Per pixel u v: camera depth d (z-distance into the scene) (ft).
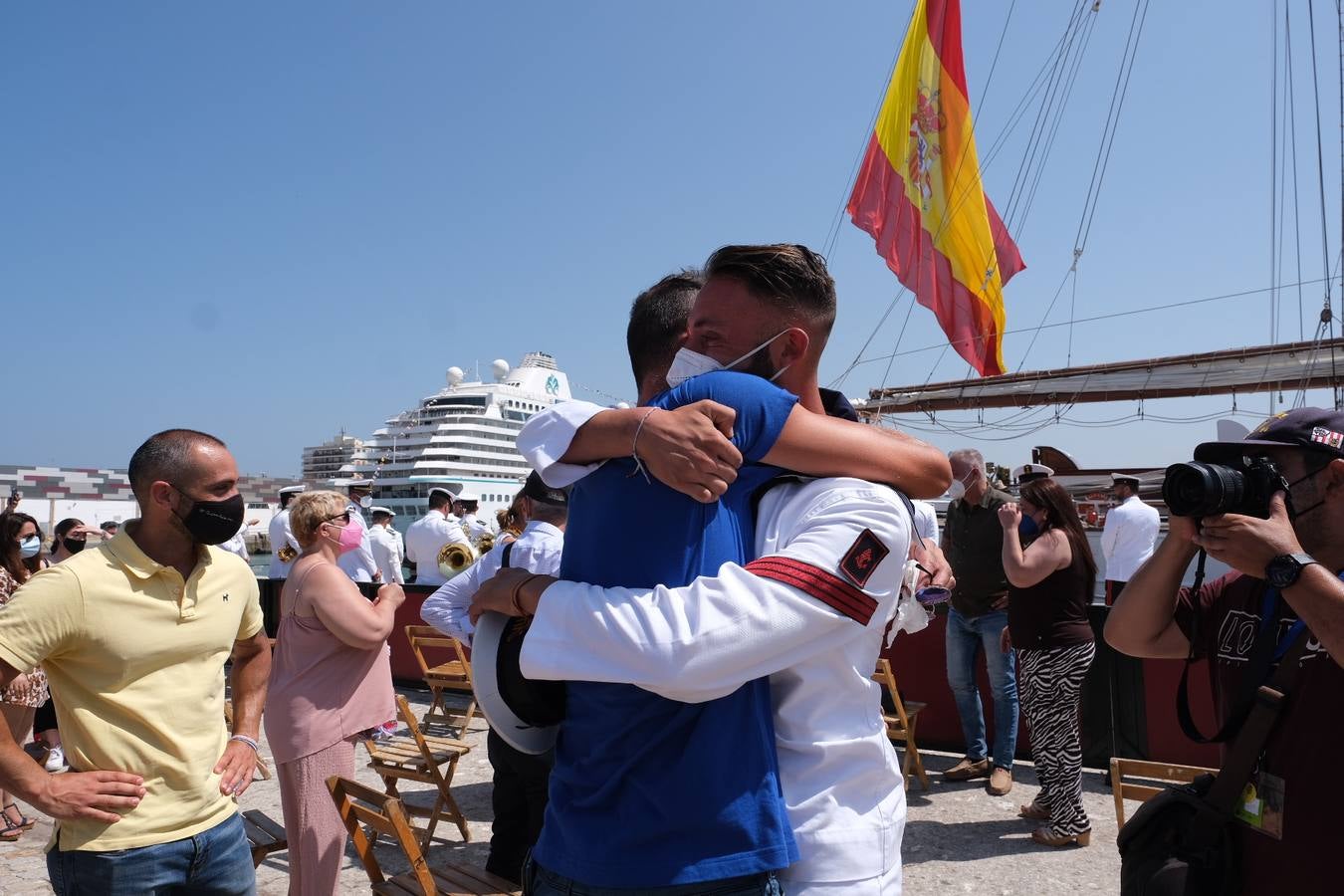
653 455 3.56
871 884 3.63
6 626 7.00
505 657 4.16
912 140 44.21
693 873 3.51
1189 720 5.70
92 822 7.34
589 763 3.86
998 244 46.60
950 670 18.33
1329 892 4.59
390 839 15.49
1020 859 13.92
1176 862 5.16
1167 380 42.14
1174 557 5.73
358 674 11.10
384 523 32.04
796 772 3.70
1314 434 5.15
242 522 8.07
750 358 4.11
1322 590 4.40
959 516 17.95
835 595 3.55
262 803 17.57
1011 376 46.96
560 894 3.82
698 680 3.41
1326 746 4.68
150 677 7.68
